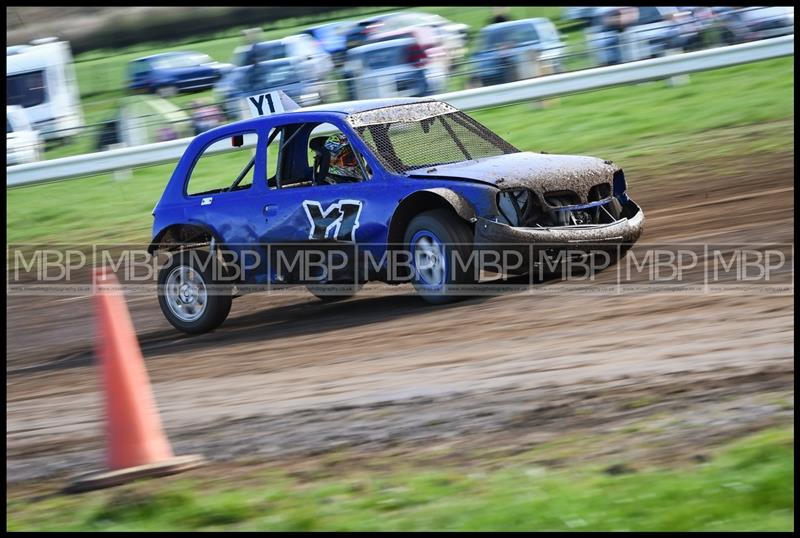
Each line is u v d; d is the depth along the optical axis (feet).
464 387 66.95
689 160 158.10
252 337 96.27
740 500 44.86
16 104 245.04
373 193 90.33
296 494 52.75
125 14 404.98
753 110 181.37
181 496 53.72
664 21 236.63
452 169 89.81
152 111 211.00
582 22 289.53
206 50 368.68
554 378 65.98
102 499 55.93
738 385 59.41
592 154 175.11
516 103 205.46
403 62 218.38
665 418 56.24
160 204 104.01
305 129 97.76
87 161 199.62
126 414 59.52
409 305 95.55
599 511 45.68
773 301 76.69
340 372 75.77
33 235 176.96
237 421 67.82
